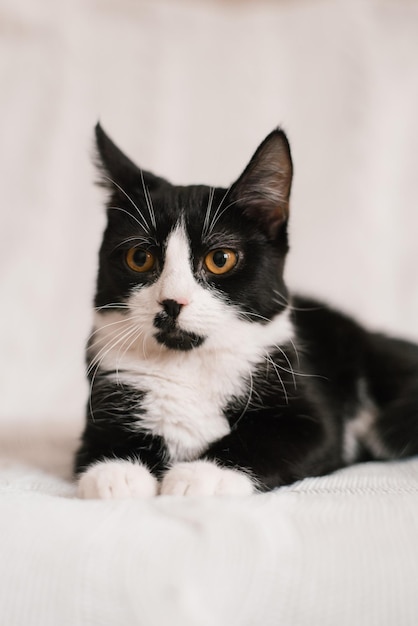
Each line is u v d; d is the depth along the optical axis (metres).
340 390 0.56
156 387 0.48
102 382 0.49
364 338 0.59
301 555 0.36
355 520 0.39
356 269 0.76
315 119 0.80
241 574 0.35
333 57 0.81
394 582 0.35
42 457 0.53
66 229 0.79
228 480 0.43
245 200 0.48
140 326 0.47
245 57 0.82
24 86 0.81
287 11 0.85
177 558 0.36
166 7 0.84
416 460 0.52
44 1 0.83
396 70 0.80
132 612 0.34
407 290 0.75
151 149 0.80
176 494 0.42
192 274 0.47
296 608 0.35
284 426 0.48
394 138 0.79
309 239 0.77
